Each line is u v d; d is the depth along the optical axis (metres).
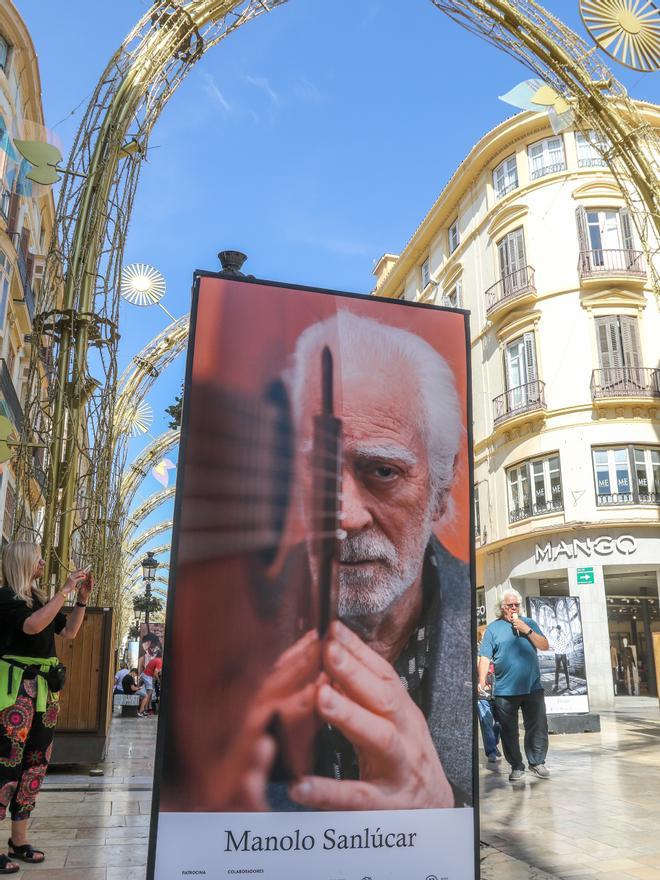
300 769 3.00
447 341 3.55
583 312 23.48
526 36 10.57
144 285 18.61
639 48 10.13
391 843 3.04
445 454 3.44
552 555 22.61
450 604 3.30
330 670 3.10
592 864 4.04
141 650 23.20
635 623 22.72
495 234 26.27
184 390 3.17
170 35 8.60
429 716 3.18
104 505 8.28
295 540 3.16
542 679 11.73
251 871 2.89
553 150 25.31
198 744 2.92
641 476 22.19
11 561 3.79
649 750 9.13
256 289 3.34
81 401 7.75
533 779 6.97
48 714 3.91
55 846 4.31
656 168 11.23
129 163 8.34
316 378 3.33
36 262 21.98
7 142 7.64
